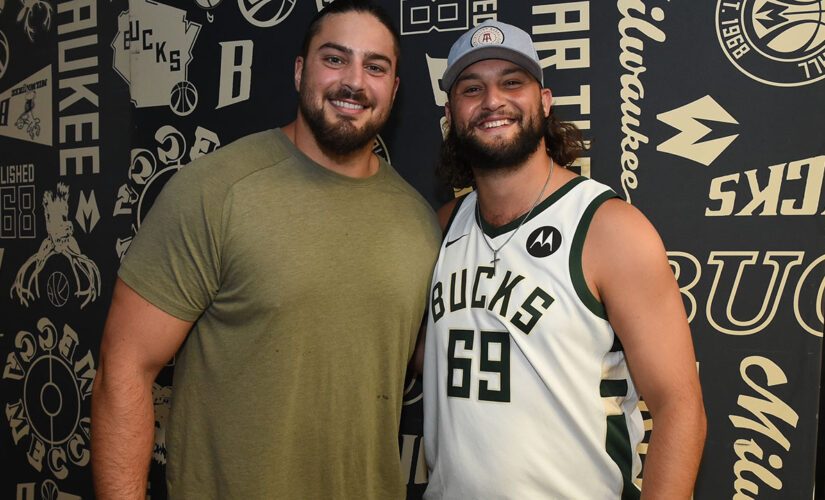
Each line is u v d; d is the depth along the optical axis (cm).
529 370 98
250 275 101
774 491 127
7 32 182
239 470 102
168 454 108
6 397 186
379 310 108
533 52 107
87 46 168
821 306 123
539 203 105
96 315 170
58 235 175
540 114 109
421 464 145
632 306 95
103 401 100
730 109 127
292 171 107
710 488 131
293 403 103
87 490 173
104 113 167
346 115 105
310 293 102
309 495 108
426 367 112
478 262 108
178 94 158
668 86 129
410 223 115
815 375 124
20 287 183
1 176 185
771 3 123
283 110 150
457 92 110
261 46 151
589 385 98
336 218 107
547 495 97
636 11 130
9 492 185
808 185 123
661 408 94
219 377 104
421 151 144
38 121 178
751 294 127
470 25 139
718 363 130
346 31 105
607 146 133
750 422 128
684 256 131
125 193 165
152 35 160
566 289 98
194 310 103
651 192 132
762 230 126
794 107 123
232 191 101
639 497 103
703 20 127
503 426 98
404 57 144
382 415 113
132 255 102
